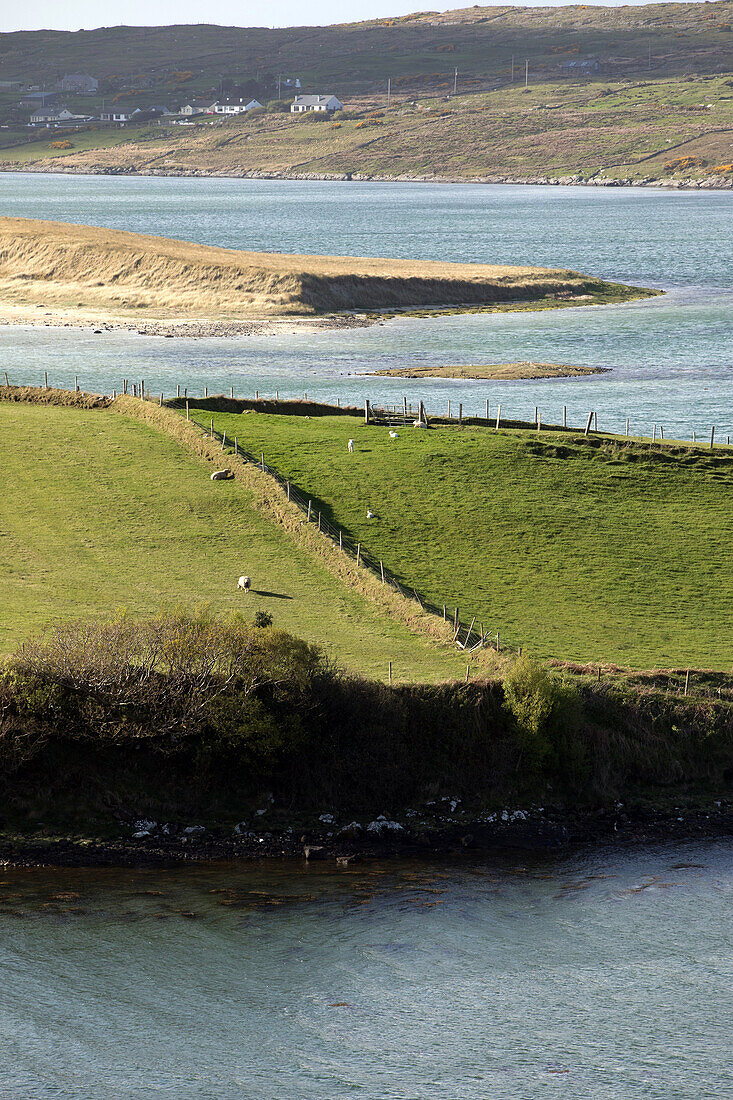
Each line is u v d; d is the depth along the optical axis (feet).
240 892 161.07
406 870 169.27
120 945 148.66
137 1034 136.36
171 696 178.19
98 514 290.15
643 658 220.84
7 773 171.63
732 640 234.58
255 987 144.25
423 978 146.30
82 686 176.55
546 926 158.20
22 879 159.94
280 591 247.50
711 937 157.07
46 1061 132.05
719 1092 129.49
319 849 171.32
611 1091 128.36
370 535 286.05
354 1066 133.28
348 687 187.11
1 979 143.02
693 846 179.22
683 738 196.54
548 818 183.83
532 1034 139.33
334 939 152.56
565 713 190.19
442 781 186.09
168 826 173.37
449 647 217.77
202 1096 125.29
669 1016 141.49
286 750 180.65
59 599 231.50
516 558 277.64
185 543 274.36
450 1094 126.11
